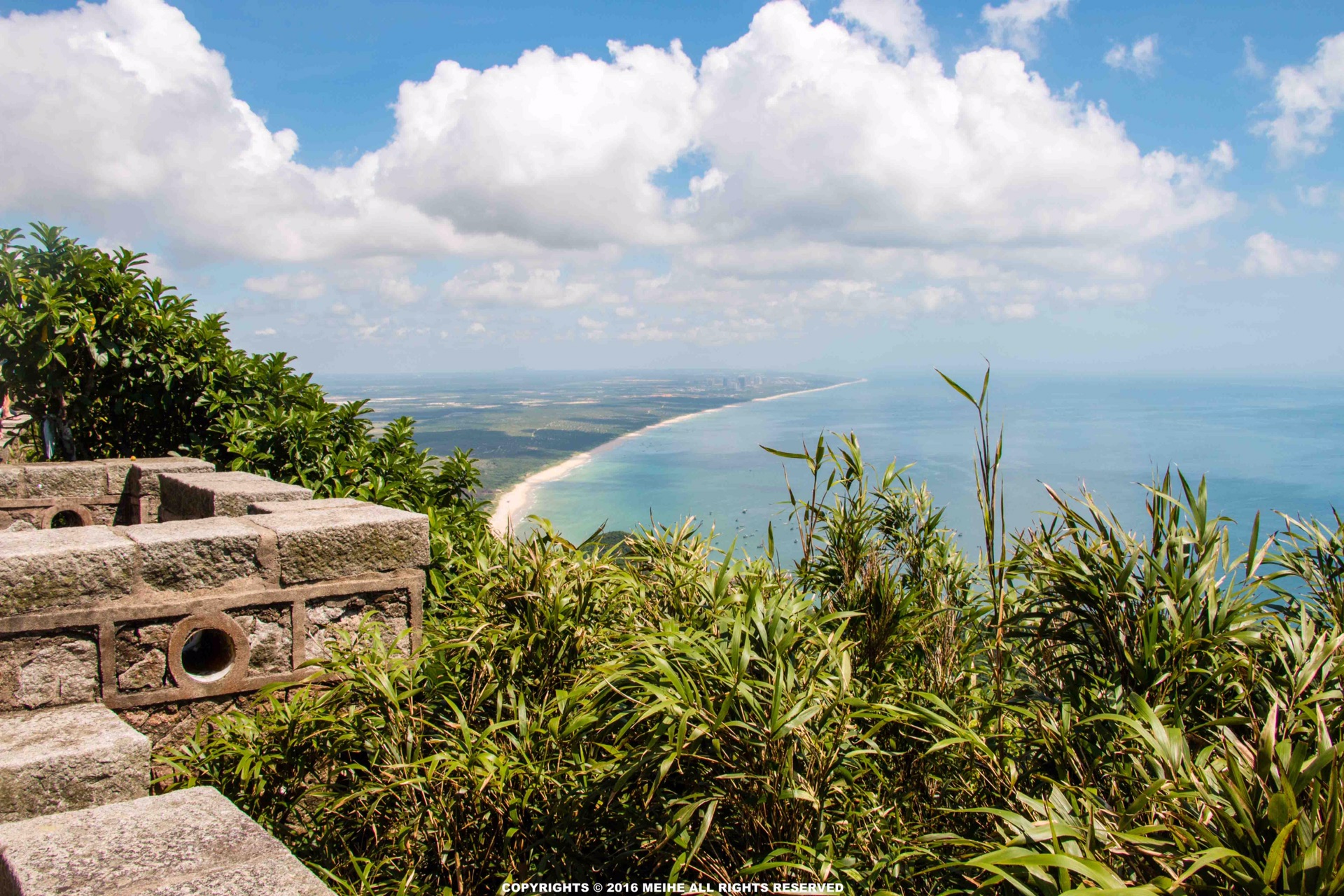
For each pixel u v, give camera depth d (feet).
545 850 8.30
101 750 8.53
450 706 9.96
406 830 8.46
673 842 7.57
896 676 11.23
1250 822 5.28
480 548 15.03
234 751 9.49
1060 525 10.27
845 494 12.96
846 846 7.58
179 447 24.21
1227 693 8.66
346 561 12.03
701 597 11.39
